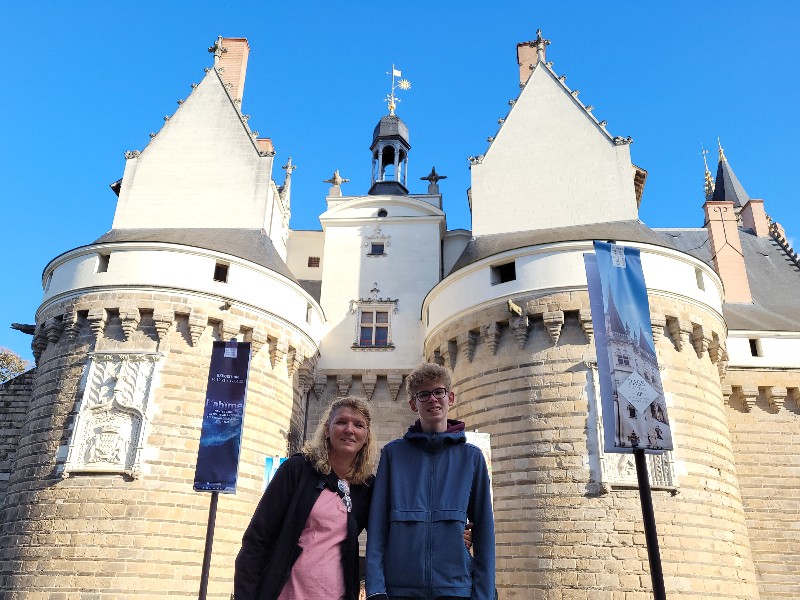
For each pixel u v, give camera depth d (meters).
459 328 24.12
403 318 29.36
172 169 28.27
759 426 26.22
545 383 21.27
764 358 26.92
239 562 5.44
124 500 19.73
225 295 23.23
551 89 28.69
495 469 21.20
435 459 6.00
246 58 32.94
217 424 16.03
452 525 5.61
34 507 20.16
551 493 19.83
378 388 28.25
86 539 19.27
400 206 32.09
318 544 5.46
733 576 19.61
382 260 30.81
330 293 30.20
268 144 35.12
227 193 27.80
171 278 22.70
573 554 18.91
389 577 5.49
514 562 19.61
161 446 20.61
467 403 23.11
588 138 27.27
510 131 28.27
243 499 21.45
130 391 21.19
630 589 18.31
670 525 19.25
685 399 21.22
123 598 18.70
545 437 20.58
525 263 22.91
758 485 25.36
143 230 26.84
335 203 33.31
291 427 25.09
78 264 23.50
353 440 5.83
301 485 5.63
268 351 24.41
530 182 27.03
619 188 26.08
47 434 21.14
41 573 19.08
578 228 25.48
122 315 22.03
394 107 39.47
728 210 31.88
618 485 19.44
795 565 24.20
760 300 30.33
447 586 5.39
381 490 5.91
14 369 47.81
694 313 22.56
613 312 11.73
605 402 11.16
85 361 21.80
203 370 22.16
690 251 33.28
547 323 21.75
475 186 27.50
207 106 29.53
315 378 28.05
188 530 20.02
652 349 11.71
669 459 20.03
